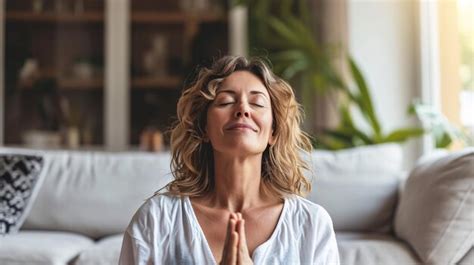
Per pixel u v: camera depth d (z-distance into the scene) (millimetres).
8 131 3775
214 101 1027
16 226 2188
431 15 3150
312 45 3221
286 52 3406
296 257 974
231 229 893
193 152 1091
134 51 3859
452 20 2918
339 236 2092
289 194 1074
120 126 3801
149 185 2363
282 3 3572
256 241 989
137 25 3873
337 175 2338
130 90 3832
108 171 2400
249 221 1013
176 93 3840
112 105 3807
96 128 3816
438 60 3074
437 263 1639
